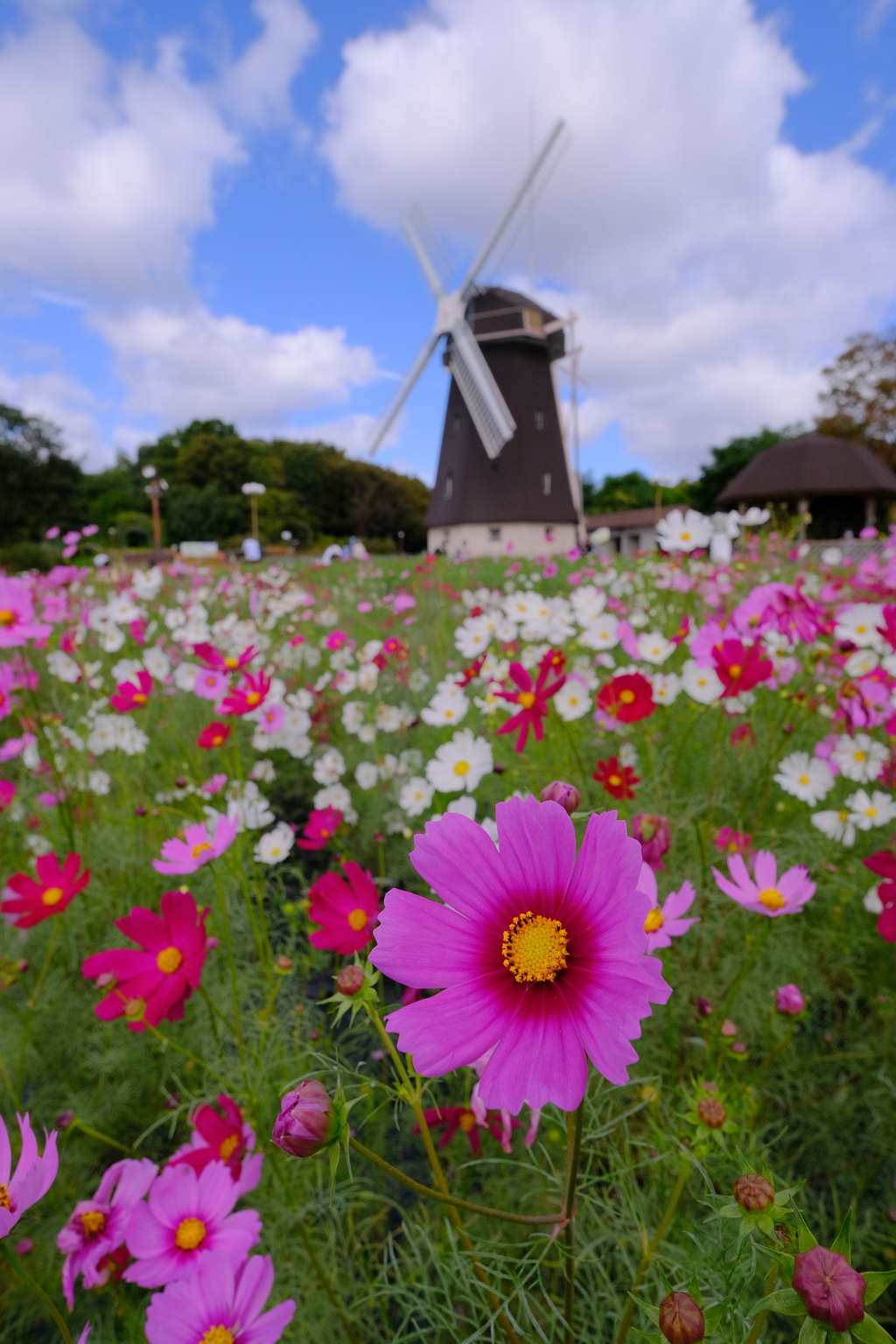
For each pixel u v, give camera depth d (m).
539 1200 1.27
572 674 2.46
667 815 1.92
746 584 4.29
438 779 2.00
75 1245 1.01
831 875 1.81
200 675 2.58
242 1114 1.22
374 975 0.77
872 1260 1.25
